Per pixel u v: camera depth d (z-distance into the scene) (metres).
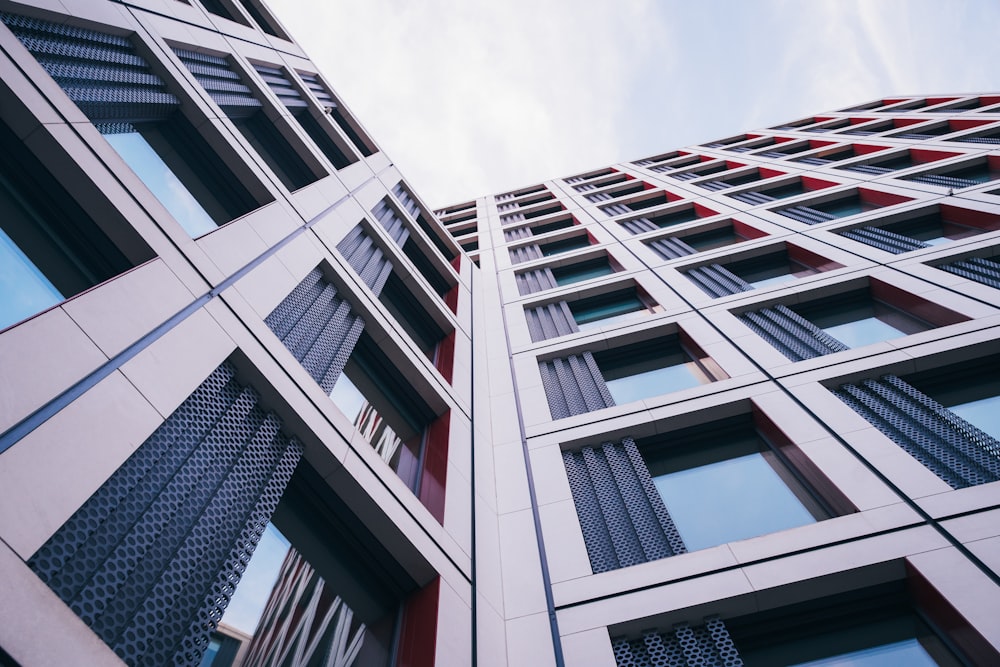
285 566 6.32
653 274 17.58
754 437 10.07
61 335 4.55
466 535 8.57
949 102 31.73
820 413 9.41
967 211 15.23
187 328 5.87
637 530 8.61
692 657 6.70
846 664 6.52
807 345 11.77
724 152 35.38
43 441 3.92
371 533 7.23
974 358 9.98
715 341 12.57
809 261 15.76
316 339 8.74
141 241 6.28
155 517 4.70
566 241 25.59
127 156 8.41
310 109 18.05
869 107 38.62
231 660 4.98
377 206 16.97
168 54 10.52
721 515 8.71
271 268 8.33
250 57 15.86
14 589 3.05
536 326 17.00
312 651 6.10
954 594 6.21
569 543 8.56
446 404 11.28
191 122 9.85
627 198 29.11
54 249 5.96
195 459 5.35
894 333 11.73
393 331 11.14
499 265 24.11
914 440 8.56
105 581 4.09
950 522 7.02
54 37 7.89
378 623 7.13
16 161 6.05
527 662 6.97
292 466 6.51
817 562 7.07
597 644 6.93
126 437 4.53
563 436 10.98
